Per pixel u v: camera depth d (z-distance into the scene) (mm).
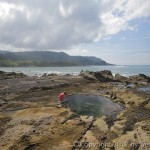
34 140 16375
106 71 67250
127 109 26484
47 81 54188
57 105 27891
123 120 21609
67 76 70375
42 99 32594
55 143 16297
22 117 21766
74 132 18312
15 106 27812
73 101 32469
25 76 71250
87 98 34656
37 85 46031
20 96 35031
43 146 15773
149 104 27141
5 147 15375
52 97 34219
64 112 23109
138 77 62031
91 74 61781
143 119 21812
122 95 34469
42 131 17969
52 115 22031
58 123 19938
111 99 33906
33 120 20578
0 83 49906
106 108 28141
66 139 17031
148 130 17547
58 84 47281
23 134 17234
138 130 17625
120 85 49344
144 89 43250
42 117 21391
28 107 27250
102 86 46562
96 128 19406
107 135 17828
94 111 26516
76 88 44562
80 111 26625
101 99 33938
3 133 17812
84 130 18750
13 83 49938
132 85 50469
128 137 16562
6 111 25281
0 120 20984
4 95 35438
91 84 51094
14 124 19766
